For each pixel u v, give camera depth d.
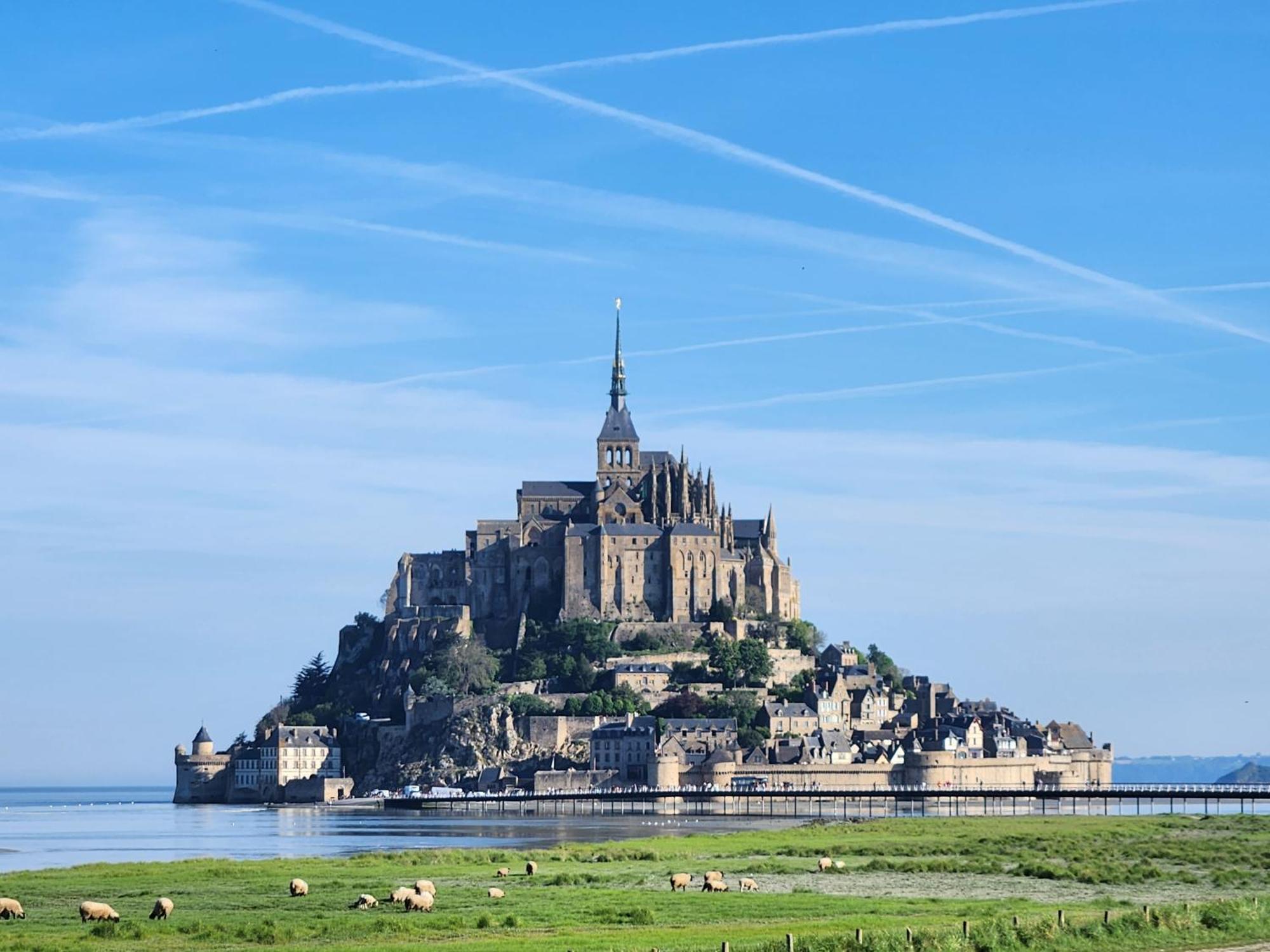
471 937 168.12
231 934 170.75
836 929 172.62
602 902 197.75
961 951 157.12
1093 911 188.88
